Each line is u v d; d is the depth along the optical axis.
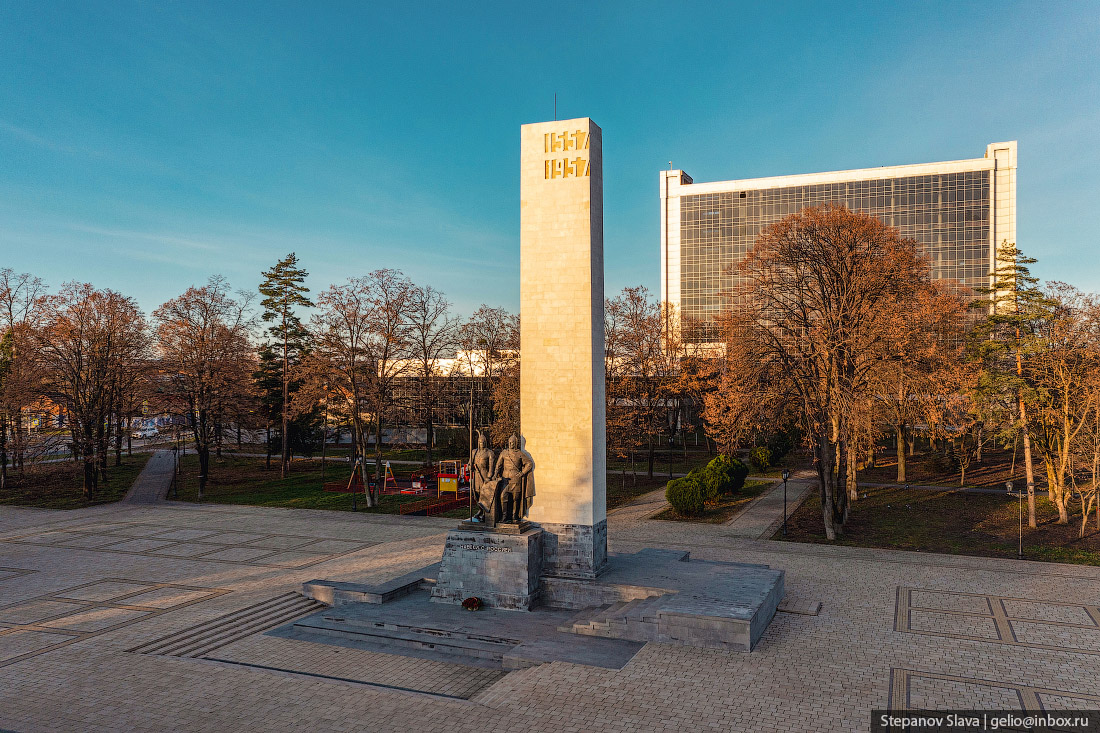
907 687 19.52
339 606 28.50
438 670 22.50
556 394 28.20
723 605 24.03
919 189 108.94
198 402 57.34
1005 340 44.12
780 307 41.06
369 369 53.28
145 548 39.28
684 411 77.75
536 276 28.42
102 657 22.67
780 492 54.28
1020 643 22.92
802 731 16.98
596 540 28.34
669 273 121.44
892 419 42.38
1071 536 38.56
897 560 34.50
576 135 27.91
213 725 17.69
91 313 58.31
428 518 48.12
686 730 17.09
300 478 67.38
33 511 52.59
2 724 17.70
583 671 20.83
